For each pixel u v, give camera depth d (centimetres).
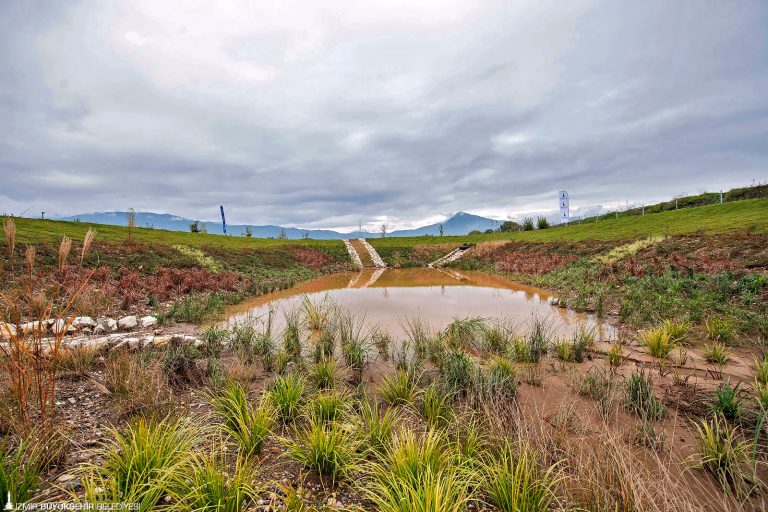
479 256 3434
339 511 289
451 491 291
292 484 327
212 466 297
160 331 850
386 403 507
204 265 2134
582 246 2542
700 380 557
